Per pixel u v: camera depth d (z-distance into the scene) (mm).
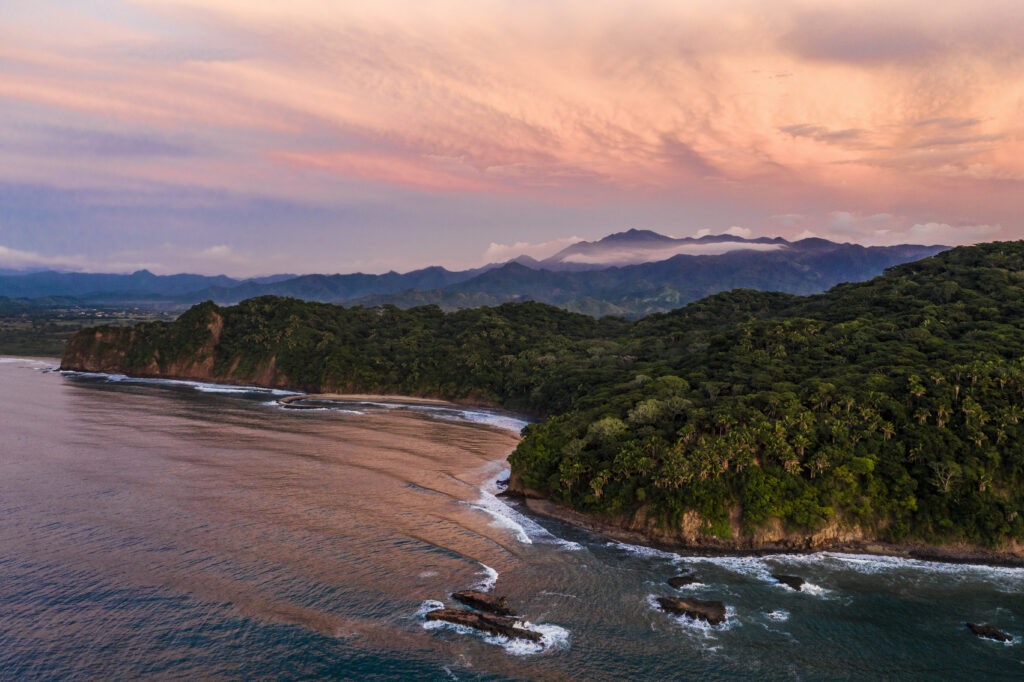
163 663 59031
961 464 93562
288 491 110375
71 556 80250
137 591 71938
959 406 100812
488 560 85812
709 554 90000
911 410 104188
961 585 81312
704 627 70188
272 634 64812
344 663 60938
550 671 61312
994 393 101875
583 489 107750
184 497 104875
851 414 106188
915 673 62719
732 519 93938
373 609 71062
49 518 93125
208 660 59844
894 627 71188
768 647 66562
